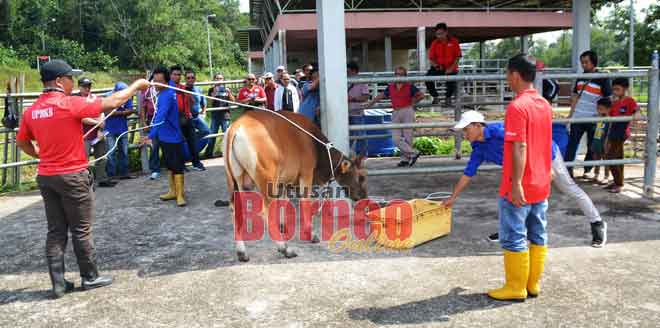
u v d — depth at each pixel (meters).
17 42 59.88
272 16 23.44
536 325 3.61
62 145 4.20
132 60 66.31
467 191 7.76
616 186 7.45
